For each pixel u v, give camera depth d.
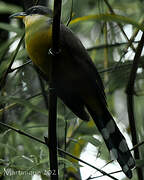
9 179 8.49
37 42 8.99
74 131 10.62
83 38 13.40
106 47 11.26
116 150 8.84
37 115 11.79
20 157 8.02
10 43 8.43
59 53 8.44
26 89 10.51
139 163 7.79
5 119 10.80
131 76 9.00
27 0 10.71
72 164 8.03
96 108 9.30
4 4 10.88
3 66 8.48
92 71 9.45
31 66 10.43
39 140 7.91
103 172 7.84
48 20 9.26
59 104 9.89
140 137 10.27
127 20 8.26
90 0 14.35
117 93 11.60
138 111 11.06
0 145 8.11
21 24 12.53
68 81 9.18
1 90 9.14
